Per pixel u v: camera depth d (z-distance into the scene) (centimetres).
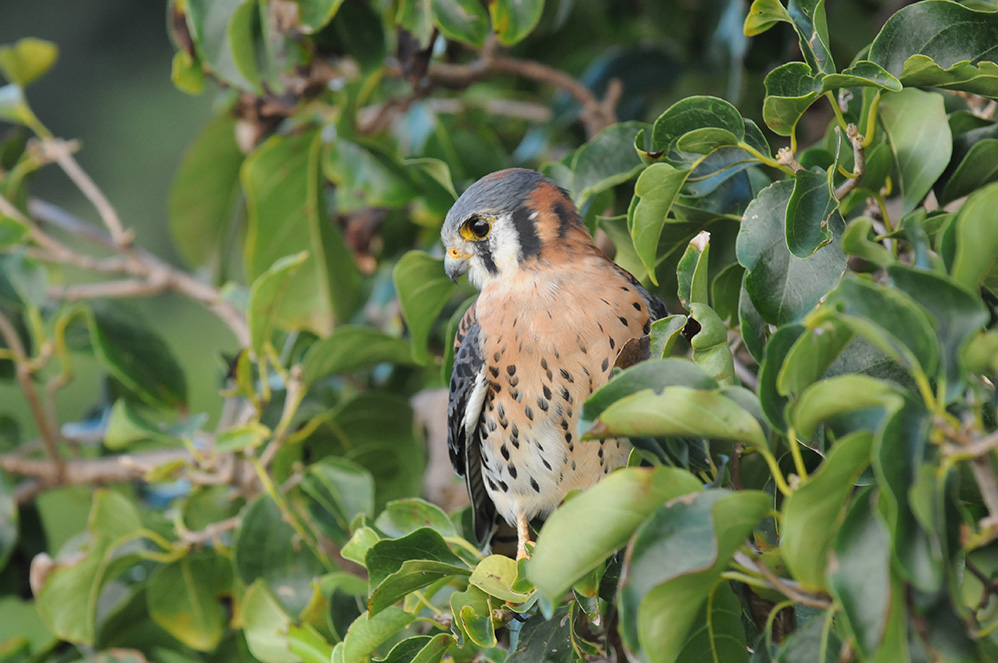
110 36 2180
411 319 617
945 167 439
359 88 690
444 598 507
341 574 557
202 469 651
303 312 733
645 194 426
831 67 405
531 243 565
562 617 441
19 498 754
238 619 615
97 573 636
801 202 398
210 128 827
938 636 290
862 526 289
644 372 339
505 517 617
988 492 285
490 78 918
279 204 716
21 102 773
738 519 307
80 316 803
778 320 409
